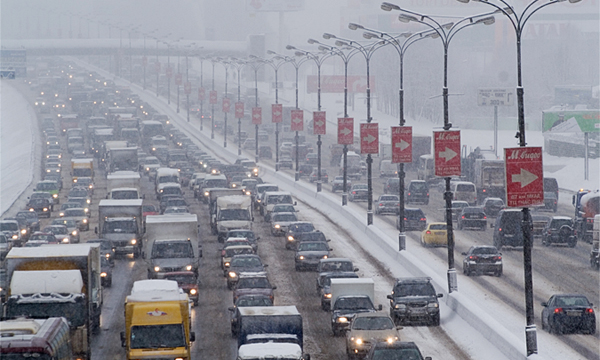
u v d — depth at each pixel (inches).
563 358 3193.9
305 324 3983.8
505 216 5900.6
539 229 6481.3
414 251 5866.1
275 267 5551.2
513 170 3137.3
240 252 5369.1
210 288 4916.3
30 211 7219.5
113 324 3973.9
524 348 3213.6
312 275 5285.4
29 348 2308.1
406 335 3725.4
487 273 4945.9
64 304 3041.3
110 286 4918.8
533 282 4741.6
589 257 5590.6
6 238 5570.9
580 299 3631.9
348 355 3270.2
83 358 3056.1
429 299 3892.7
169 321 2992.1
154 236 5118.1
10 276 3174.2
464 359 3321.9
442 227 6033.5
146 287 3595.0
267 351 2719.0
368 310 3769.7
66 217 7140.8
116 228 5910.4
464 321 3828.7
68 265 3206.2
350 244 6387.8
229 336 3759.8
